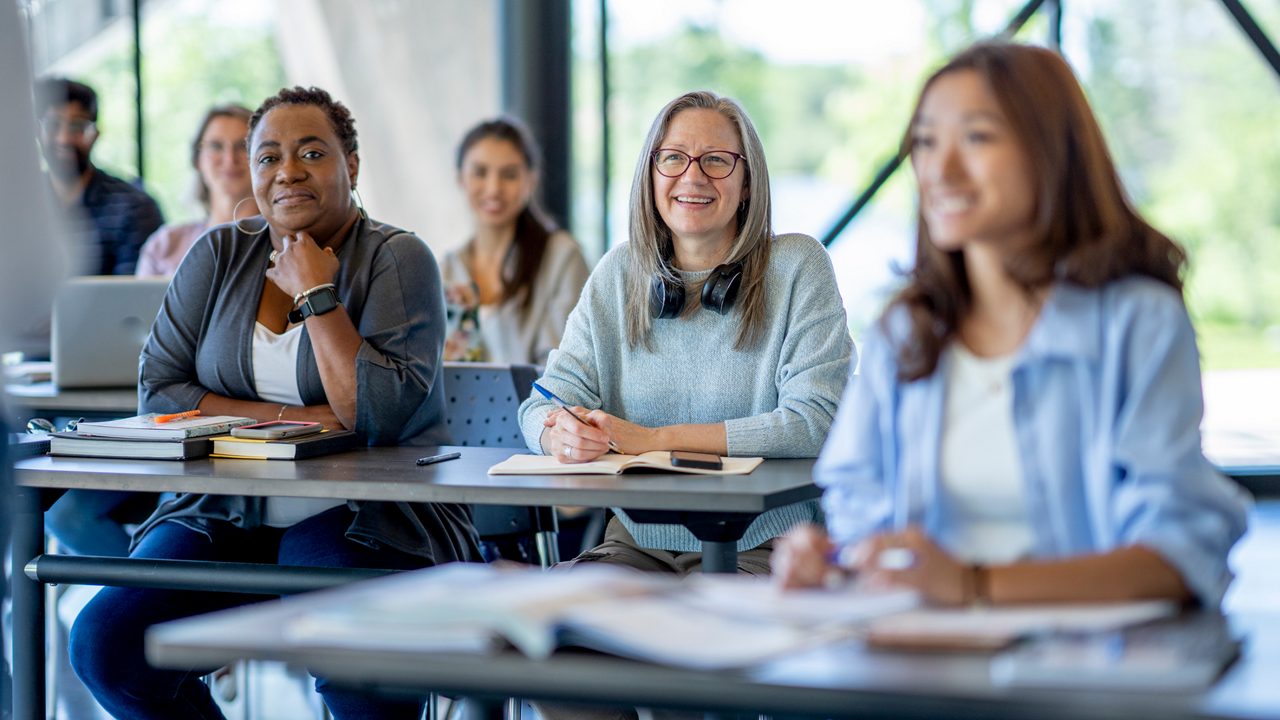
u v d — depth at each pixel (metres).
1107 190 1.37
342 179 2.48
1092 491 1.33
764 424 2.13
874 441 1.47
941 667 1.07
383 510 2.25
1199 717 0.97
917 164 1.39
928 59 10.84
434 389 2.52
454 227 5.25
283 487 1.93
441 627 1.10
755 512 1.73
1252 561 4.29
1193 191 10.89
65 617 3.77
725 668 1.05
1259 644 1.12
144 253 4.18
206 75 7.69
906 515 1.42
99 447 2.20
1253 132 10.70
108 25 5.70
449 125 5.22
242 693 3.26
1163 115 10.70
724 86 11.88
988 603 1.21
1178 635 1.11
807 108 12.09
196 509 2.37
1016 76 1.33
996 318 1.41
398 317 2.45
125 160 5.62
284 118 2.45
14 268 1.96
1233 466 5.17
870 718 1.05
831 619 1.15
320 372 2.38
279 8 5.25
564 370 2.34
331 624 1.12
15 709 2.12
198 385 2.51
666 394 2.30
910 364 1.41
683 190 2.22
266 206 2.44
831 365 2.21
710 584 1.27
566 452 2.01
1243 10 5.41
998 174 1.33
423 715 2.26
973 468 1.39
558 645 1.32
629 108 11.72
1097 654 1.04
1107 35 10.54
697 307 2.29
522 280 3.96
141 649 2.22
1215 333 11.27
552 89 5.08
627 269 2.35
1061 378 1.35
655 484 1.81
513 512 2.63
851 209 5.25
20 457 2.20
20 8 1.96
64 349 3.11
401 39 5.18
